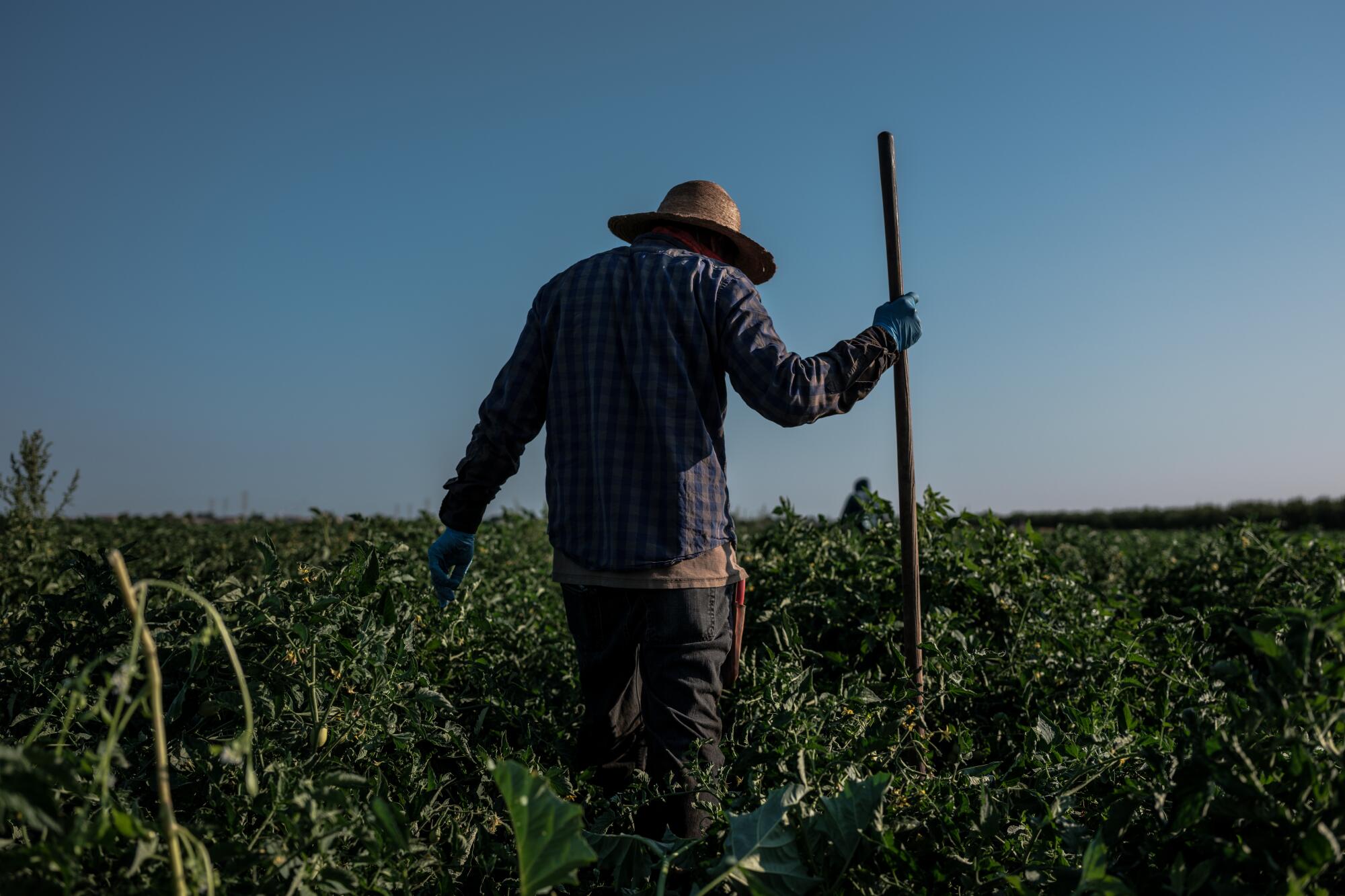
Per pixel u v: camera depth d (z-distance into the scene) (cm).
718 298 239
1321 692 149
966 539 410
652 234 263
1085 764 218
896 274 279
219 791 195
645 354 237
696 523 233
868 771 224
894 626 348
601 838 209
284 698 222
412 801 210
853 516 428
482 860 208
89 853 157
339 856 178
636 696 265
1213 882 153
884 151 286
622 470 234
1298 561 466
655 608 232
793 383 229
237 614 246
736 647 257
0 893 133
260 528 967
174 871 136
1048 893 169
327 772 199
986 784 220
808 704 252
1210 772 156
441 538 273
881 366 251
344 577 277
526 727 296
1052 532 823
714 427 243
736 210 278
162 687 230
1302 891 143
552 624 448
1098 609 408
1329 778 152
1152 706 289
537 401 260
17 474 561
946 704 308
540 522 712
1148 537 1026
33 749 130
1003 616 385
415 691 254
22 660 255
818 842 182
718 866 171
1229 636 425
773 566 400
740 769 230
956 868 185
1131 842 179
